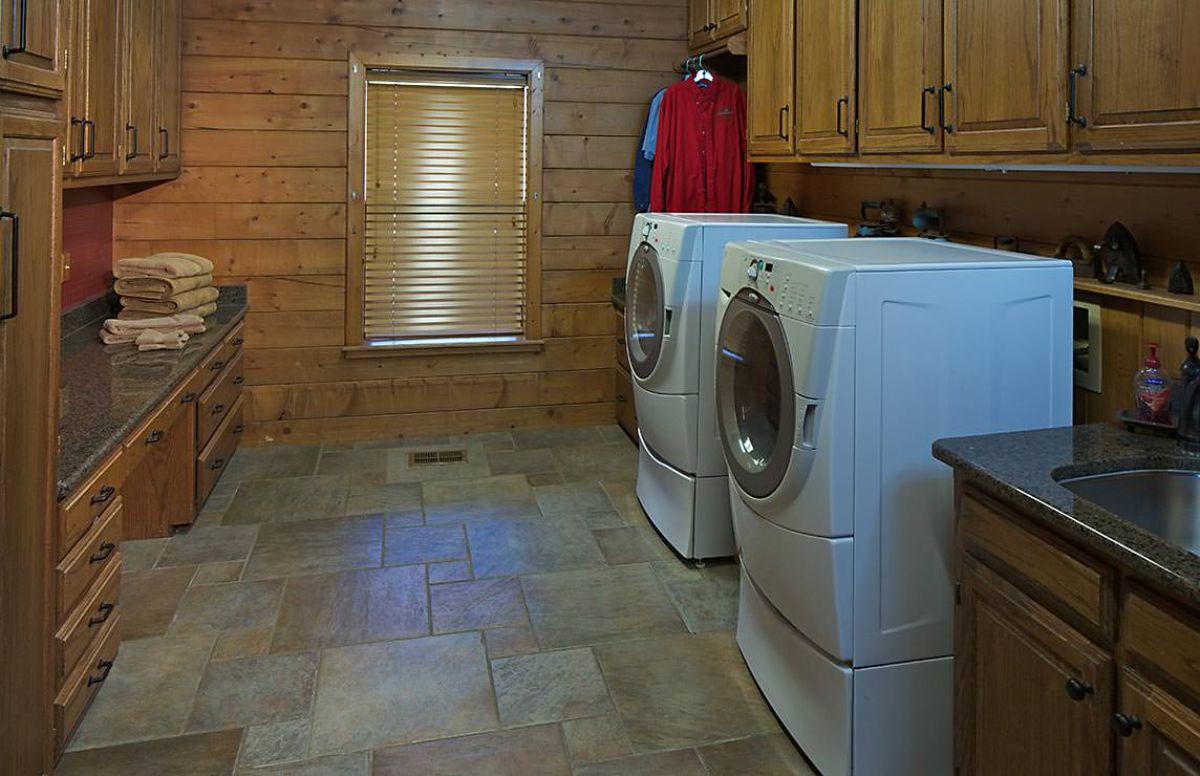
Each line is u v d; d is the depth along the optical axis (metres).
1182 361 1.91
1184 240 1.96
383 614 2.77
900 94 2.51
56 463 1.85
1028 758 1.48
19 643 1.71
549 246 4.76
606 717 2.23
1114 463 1.60
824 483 1.87
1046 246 2.42
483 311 4.77
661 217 3.35
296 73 4.32
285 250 4.43
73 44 2.67
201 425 3.49
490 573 3.08
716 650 2.57
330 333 4.54
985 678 1.61
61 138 1.77
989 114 2.09
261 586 2.94
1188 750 1.12
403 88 4.51
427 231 4.62
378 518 3.58
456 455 4.44
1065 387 2.01
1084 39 1.77
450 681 2.39
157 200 4.24
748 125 3.75
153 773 1.99
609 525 3.53
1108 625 1.27
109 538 2.32
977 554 1.62
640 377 3.37
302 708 2.25
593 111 4.70
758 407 2.24
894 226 3.13
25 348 1.66
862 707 1.94
